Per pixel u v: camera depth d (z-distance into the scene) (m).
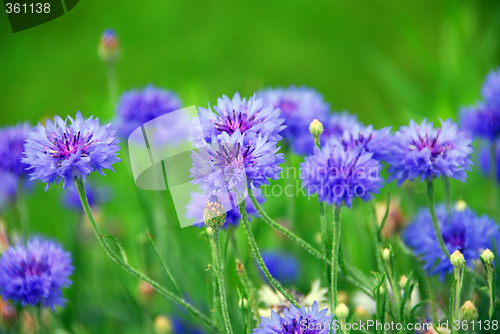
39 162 0.67
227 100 0.68
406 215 0.86
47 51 1.75
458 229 0.74
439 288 0.79
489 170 0.87
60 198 0.94
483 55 1.11
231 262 0.83
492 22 1.17
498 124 0.81
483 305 0.75
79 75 1.70
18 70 1.71
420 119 1.01
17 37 1.77
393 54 1.72
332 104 1.61
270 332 0.67
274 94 0.85
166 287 0.84
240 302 0.69
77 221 0.93
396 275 0.70
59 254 0.76
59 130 0.68
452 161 0.69
